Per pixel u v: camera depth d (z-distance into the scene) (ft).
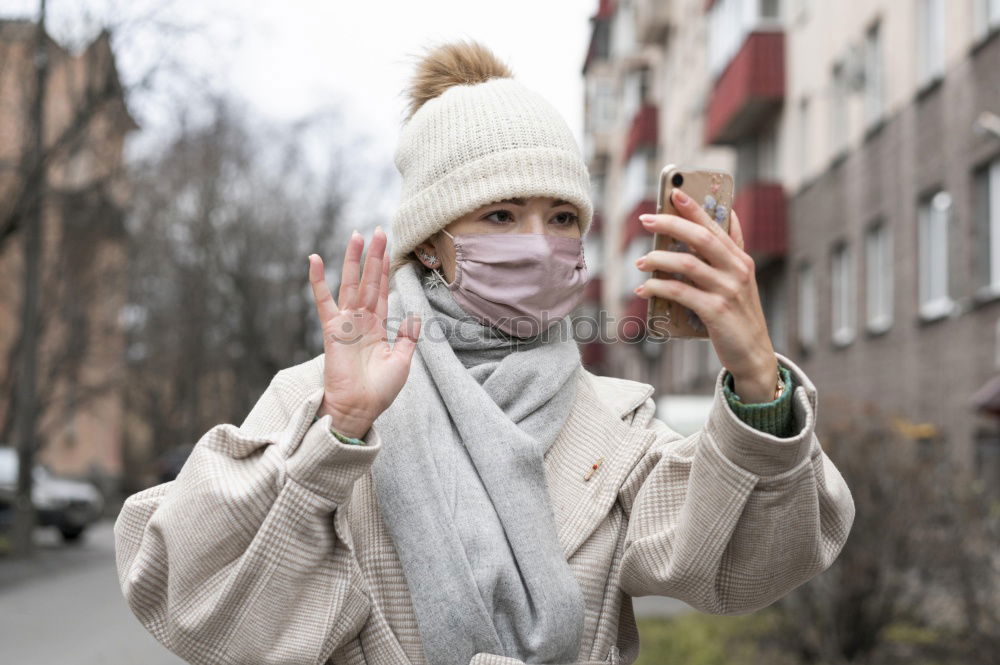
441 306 7.27
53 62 54.95
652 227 5.80
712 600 6.49
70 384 86.99
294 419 6.19
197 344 123.34
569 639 6.44
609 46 147.95
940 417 46.01
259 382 116.57
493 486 6.59
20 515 64.85
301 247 114.62
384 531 6.72
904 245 50.67
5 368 87.86
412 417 6.73
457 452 6.72
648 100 118.62
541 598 6.42
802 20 68.03
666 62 113.39
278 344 116.78
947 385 45.39
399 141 7.48
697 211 5.95
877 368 54.39
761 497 6.12
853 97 58.44
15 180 58.44
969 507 25.67
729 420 5.97
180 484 6.31
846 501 6.64
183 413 145.69
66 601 45.16
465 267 7.04
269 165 113.70
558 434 7.00
